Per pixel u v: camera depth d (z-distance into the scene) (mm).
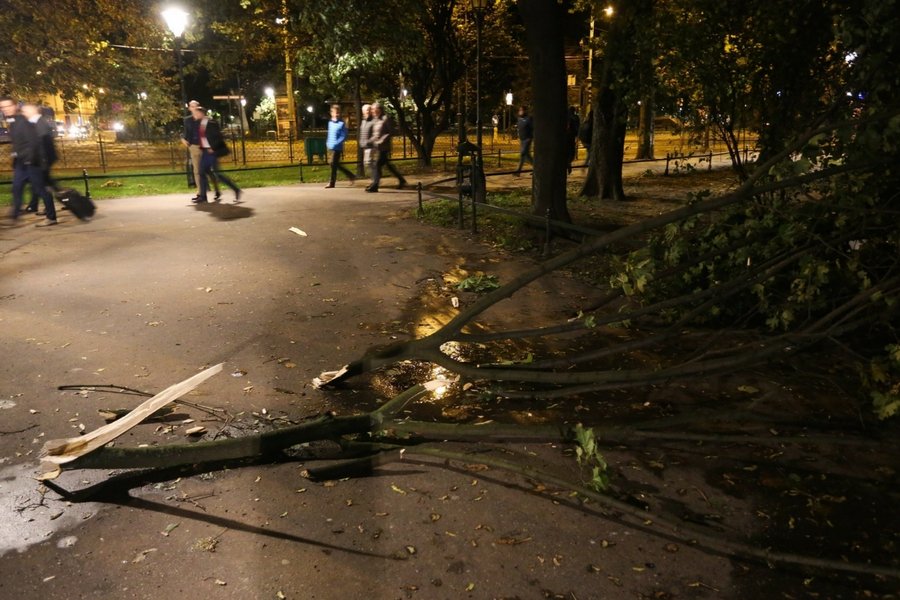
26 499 3670
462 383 5211
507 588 3047
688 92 8828
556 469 4020
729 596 3018
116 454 3732
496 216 11938
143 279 8008
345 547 3309
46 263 8719
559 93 10250
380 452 4180
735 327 6258
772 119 7934
